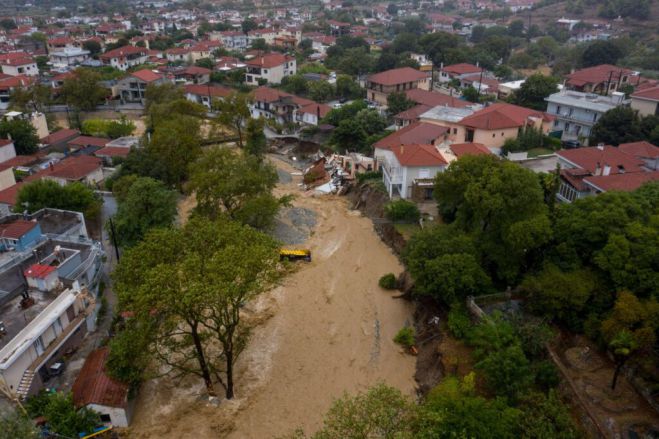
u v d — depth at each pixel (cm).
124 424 3831
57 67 16812
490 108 9088
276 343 4934
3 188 7469
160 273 3509
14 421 3080
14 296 4428
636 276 3903
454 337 4481
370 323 5203
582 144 8506
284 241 6856
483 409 3188
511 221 4712
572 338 4156
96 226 6781
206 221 4547
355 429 2662
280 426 3984
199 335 4147
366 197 7788
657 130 7638
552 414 3194
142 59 17912
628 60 14938
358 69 15012
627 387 3594
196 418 4012
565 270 4419
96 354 4212
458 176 5391
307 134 10738
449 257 4594
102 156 9238
